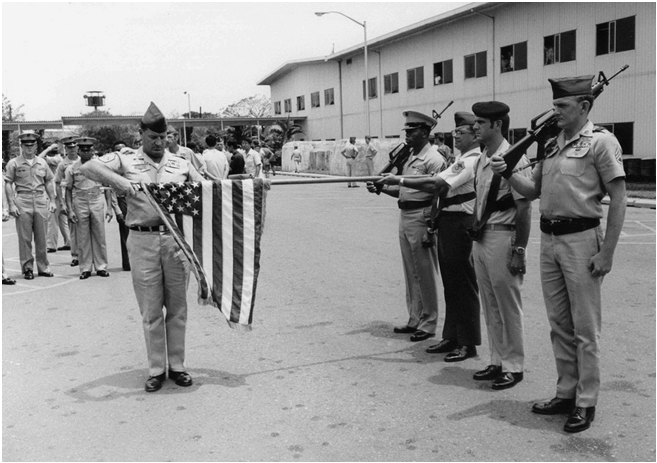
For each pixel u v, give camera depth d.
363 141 36.25
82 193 9.40
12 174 9.40
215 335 6.48
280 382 5.15
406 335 6.32
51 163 14.23
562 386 4.41
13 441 4.22
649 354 5.46
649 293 7.46
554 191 4.16
